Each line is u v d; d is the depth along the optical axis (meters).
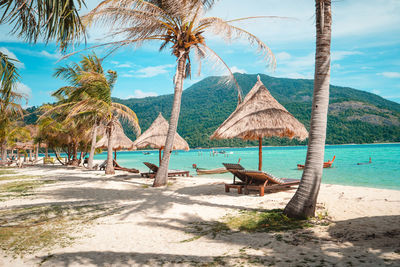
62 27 4.22
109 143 15.79
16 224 5.24
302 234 4.00
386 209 5.43
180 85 10.39
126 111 15.86
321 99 4.81
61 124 22.30
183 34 9.78
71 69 18.19
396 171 17.05
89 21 7.27
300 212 4.86
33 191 9.50
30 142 34.09
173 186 10.24
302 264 2.88
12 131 27.95
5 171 18.73
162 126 14.63
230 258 3.23
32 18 4.52
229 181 11.94
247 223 4.83
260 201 6.87
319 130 4.84
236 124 8.55
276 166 23.50
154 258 3.37
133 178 13.40
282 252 3.31
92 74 13.88
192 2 5.93
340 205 5.95
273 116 8.30
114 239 4.24
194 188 9.60
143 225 5.04
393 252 3.03
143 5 8.19
